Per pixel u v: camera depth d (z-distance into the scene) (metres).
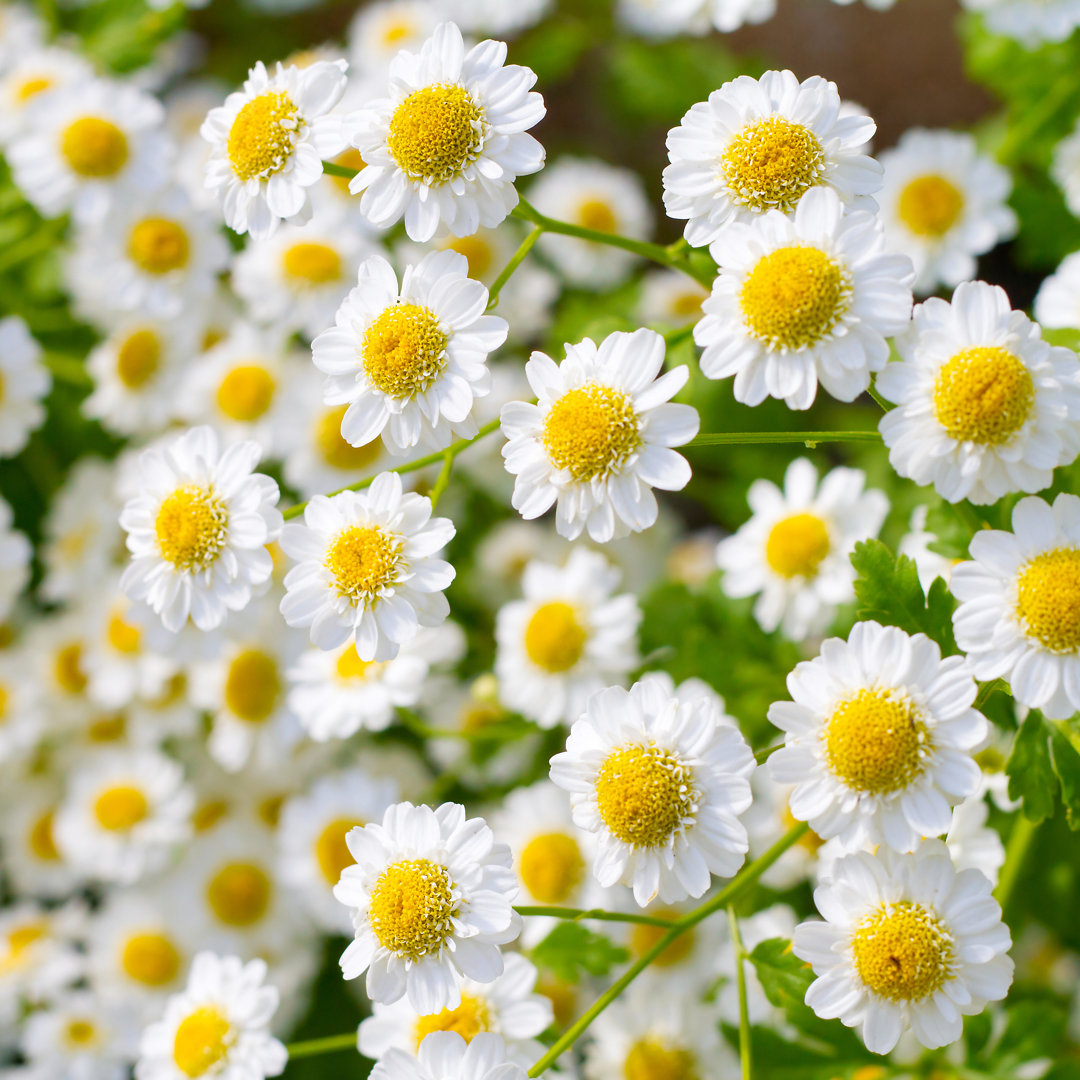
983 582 0.39
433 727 0.49
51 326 0.54
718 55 0.61
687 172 0.40
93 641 0.50
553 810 0.46
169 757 0.51
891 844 0.39
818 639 0.47
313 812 0.48
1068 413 0.39
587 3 0.65
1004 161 0.50
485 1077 0.39
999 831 0.43
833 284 0.39
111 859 0.49
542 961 0.42
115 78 0.55
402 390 0.40
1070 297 0.43
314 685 0.46
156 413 0.51
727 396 0.53
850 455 0.52
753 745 0.45
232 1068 0.42
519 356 0.54
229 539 0.41
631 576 0.53
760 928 0.44
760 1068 0.42
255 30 0.71
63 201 0.49
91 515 0.51
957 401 0.39
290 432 0.49
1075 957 0.47
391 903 0.39
